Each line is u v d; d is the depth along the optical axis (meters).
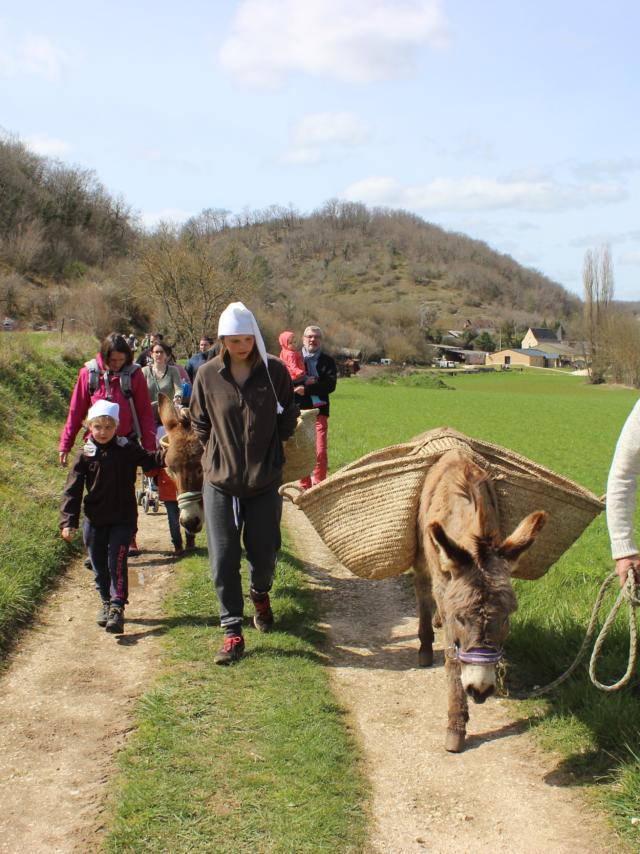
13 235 84.88
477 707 4.95
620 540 3.94
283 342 9.97
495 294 192.12
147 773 3.98
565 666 5.23
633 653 4.05
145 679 5.13
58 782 3.95
